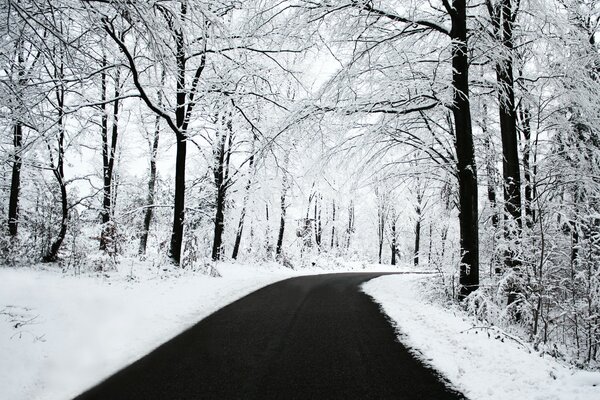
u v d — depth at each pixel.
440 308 9.11
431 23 10.23
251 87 15.88
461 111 10.16
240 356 5.35
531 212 10.98
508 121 11.09
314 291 12.55
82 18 6.98
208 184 22.92
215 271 14.80
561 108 11.71
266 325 7.22
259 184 21.05
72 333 5.93
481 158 13.31
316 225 41.00
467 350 5.58
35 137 10.74
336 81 10.53
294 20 10.58
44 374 4.59
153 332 6.52
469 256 9.90
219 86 14.79
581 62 10.97
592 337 7.60
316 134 11.65
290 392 4.16
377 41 10.34
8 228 13.77
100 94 14.71
